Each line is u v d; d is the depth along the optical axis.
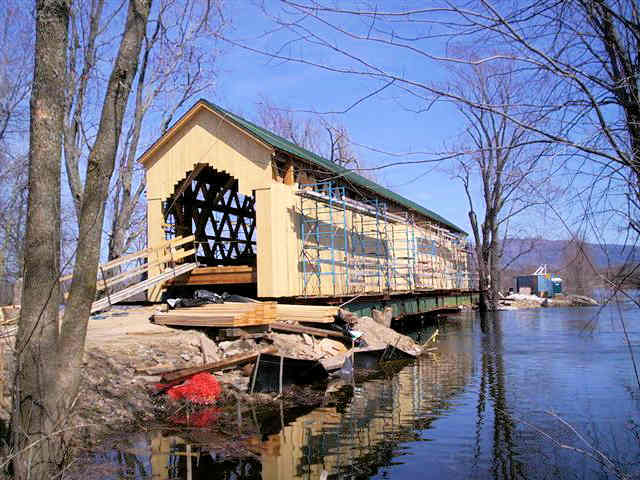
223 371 11.21
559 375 12.43
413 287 27.81
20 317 4.85
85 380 8.70
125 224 20.33
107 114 5.11
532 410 9.12
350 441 7.47
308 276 18.59
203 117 17.70
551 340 19.80
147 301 18.23
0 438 6.10
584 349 16.89
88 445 7.00
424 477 6.09
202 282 17.91
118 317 14.34
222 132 17.44
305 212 18.91
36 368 4.72
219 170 17.34
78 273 5.02
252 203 25.92
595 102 3.18
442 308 34.34
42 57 4.86
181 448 7.05
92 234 5.06
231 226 24.47
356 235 23.58
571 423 8.20
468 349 18.14
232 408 9.37
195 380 9.49
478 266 36.44
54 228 4.91
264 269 16.47
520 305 44.00
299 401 10.13
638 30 3.21
